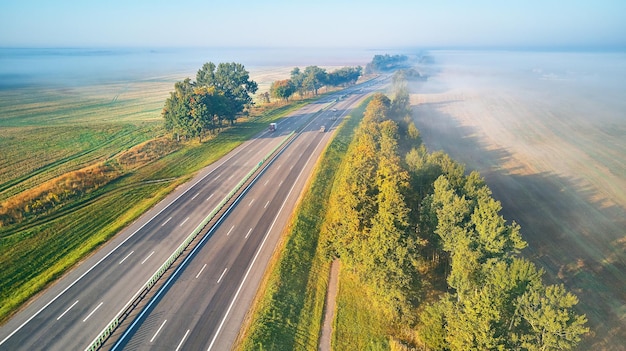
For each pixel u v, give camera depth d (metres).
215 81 146.75
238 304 44.62
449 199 47.03
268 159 95.38
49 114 161.50
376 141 83.69
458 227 43.69
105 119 150.50
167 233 59.75
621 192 79.69
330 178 84.31
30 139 115.12
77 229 60.47
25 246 55.03
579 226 66.38
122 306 43.88
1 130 126.06
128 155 95.62
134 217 64.44
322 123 137.25
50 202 67.38
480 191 52.53
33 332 39.81
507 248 43.06
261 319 42.22
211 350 38.09
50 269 50.47
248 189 76.88
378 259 43.38
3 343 38.22
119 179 81.19
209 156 97.38
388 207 45.09
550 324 30.47
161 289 46.78
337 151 102.62
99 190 75.06
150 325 41.12
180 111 106.81
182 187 77.38
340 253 49.22
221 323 41.69
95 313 42.69
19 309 42.94
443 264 53.16
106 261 52.25
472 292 36.94
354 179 56.53
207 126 114.62
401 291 42.66
